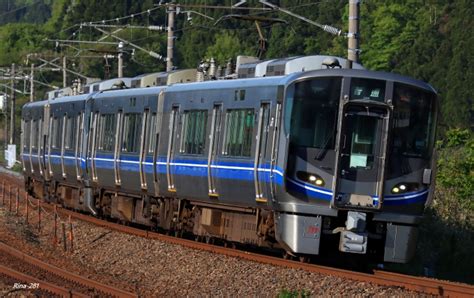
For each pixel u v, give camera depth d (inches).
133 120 2343.8
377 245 1733.5
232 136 1850.4
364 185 1641.2
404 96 1662.2
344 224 1675.7
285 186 1647.4
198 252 1865.2
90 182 2640.3
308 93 1642.5
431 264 1999.3
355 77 1638.8
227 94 1884.8
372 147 1644.9
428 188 1695.4
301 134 1642.5
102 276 1675.7
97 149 2571.4
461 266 1975.9
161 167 2169.0
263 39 2272.4
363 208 1631.4
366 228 1688.0
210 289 1518.2
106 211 2603.3
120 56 3786.9
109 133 2495.1
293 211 1651.1
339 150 1622.8
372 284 1455.5
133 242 2079.2
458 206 2337.6
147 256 1893.5
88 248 2111.2
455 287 1423.5
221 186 1893.5
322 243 1731.1
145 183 2269.9
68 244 2202.3
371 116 1644.9
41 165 3152.1
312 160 1636.3
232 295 1455.5
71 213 2812.5
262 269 1616.6
